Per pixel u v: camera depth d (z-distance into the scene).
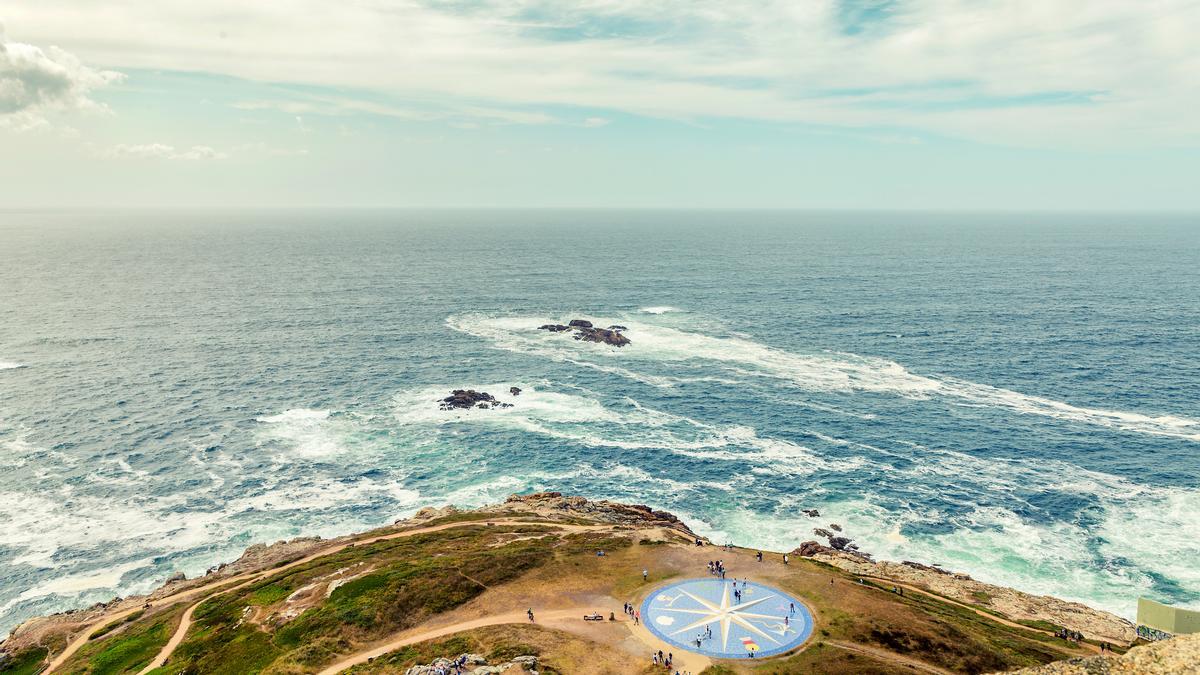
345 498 112.56
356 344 195.88
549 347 196.25
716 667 60.91
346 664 64.31
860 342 197.00
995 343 190.75
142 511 106.81
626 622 68.81
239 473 118.88
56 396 149.75
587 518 100.94
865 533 100.44
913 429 134.25
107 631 77.62
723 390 158.38
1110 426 132.62
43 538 99.31
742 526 103.44
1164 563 91.06
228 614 76.94
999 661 62.47
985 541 97.56
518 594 75.00
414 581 77.44
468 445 130.88
